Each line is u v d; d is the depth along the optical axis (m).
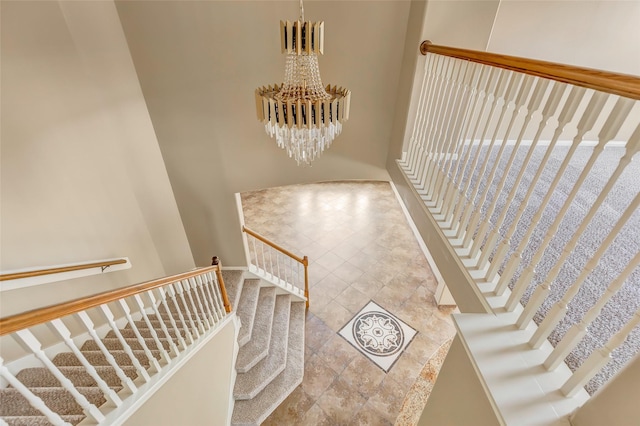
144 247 3.20
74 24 2.21
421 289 4.93
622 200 2.42
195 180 3.46
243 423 3.07
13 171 1.99
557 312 1.14
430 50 2.19
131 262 3.02
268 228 6.41
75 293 2.46
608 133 0.95
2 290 1.88
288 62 1.71
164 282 1.92
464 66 1.77
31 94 2.03
